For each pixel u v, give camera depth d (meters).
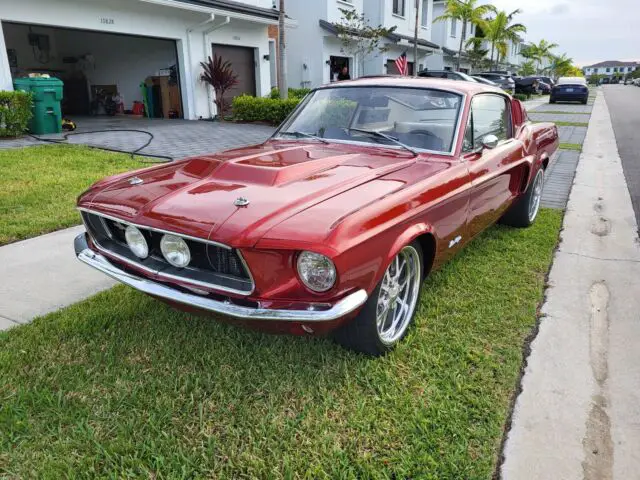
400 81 4.00
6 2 10.70
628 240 5.07
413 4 24.92
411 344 3.07
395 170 3.18
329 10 18.69
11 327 3.23
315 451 2.24
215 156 3.42
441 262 3.42
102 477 2.09
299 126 4.08
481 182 3.65
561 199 6.70
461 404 2.53
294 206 2.49
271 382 2.70
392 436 2.33
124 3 13.04
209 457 2.19
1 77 10.80
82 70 18.62
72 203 5.80
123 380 2.70
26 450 2.22
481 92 4.03
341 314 2.32
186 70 15.18
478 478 2.10
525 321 3.36
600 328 3.35
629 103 27.83
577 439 2.35
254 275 2.33
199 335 3.14
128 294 3.70
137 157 8.46
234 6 15.04
